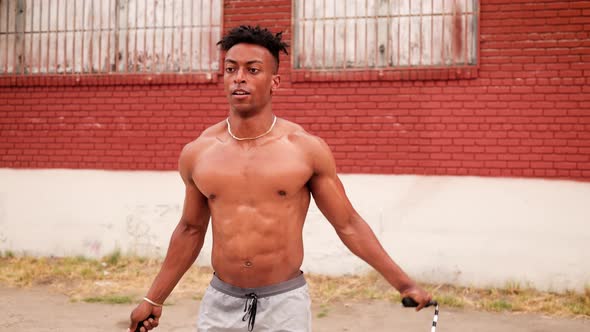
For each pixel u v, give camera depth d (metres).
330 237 7.66
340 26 7.66
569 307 6.39
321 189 2.83
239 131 2.79
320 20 7.72
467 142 7.28
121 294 6.82
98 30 8.42
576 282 6.99
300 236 2.89
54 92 8.54
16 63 8.65
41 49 8.59
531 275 7.11
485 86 7.23
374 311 6.27
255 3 7.89
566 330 5.66
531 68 7.12
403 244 7.43
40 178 8.57
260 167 2.75
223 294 2.87
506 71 7.18
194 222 3.05
